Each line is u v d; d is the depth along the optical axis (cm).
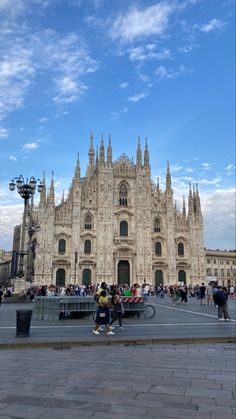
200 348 1733
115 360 1456
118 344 1827
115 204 9212
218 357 1517
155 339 1866
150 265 8994
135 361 1438
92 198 9081
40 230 8344
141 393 1016
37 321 2827
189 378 1179
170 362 1420
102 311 2084
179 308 4125
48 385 1090
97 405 912
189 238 9531
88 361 1437
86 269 8669
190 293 8031
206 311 3684
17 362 1416
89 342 1805
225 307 2773
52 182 8694
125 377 1191
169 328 2323
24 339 1845
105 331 2195
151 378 1179
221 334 2028
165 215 9506
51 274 8262
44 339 1845
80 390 1041
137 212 9219
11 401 940
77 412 861
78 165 9006
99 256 8694
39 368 1313
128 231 9169
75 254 8069
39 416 833
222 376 1206
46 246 8331
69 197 8956
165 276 9144
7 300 4762
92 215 8981
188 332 2120
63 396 984
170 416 841
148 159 9631
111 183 9188
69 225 8719
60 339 1847
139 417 833
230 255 13512
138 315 3048
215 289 3344
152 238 9262
